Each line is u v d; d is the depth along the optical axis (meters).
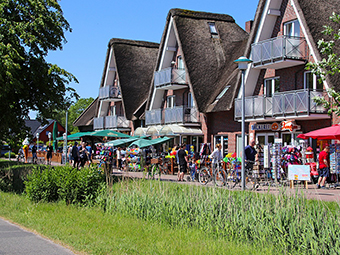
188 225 9.06
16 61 17.41
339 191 15.44
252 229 7.82
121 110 44.38
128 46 42.81
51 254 6.68
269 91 24.50
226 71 30.69
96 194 11.99
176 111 31.23
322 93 20.34
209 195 9.52
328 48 13.05
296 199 8.09
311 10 21.61
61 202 12.27
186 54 31.03
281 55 21.83
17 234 8.34
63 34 18.73
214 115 28.92
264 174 16.33
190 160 23.67
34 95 18.70
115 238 7.85
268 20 23.73
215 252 6.87
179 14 33.03
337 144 18.30
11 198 13.19
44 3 18.16
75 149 23.88
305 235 7.08
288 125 21.52
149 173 13.14
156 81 34.25
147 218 9.84
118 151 29.61
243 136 15.78
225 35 33.91
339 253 6.42
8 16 17.50
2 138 19.50
